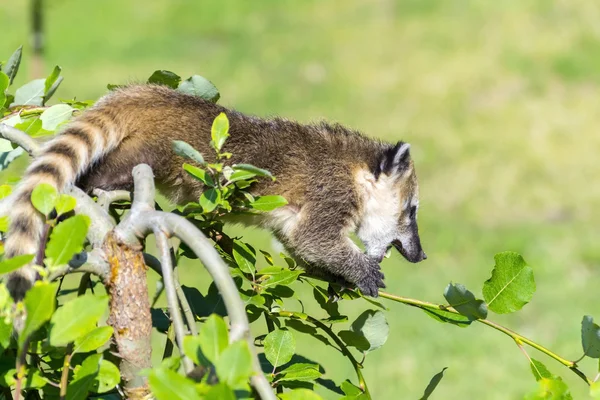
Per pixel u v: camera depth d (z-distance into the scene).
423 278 19.36
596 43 33.75
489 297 5.86
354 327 6.11
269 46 36.28
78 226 4.06
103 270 4.68
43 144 6.83
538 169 25.30
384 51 35.16
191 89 8.28
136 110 7.87
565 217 22.58
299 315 5.91
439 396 14.53
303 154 9.05
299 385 5.41
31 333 3.89
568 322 17.06
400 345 16.38
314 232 8.94
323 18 39.22
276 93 31.66
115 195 6.21
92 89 30.73
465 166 25.69
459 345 16.25
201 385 3.68
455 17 37.53
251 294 5.78
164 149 7.89
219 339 3.73
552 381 4.62
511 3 37.88
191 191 8.12
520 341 5.77
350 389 5.52
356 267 8.97
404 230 10.16
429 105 30.22
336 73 33.16
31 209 5.36
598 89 30.70
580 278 19.22
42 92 7.41
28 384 4.38
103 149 7.42
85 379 4.21
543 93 30.61
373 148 9.94
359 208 9.60
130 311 4.71
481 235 21.58
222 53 35.56
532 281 5.78
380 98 30.97
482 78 31.94
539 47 33.88
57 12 39.22
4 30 35.59
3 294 4.15
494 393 14.55
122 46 35.78
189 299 5.94
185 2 41.03
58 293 5.59
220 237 6.35
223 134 5.50
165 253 4.51
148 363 4.79
